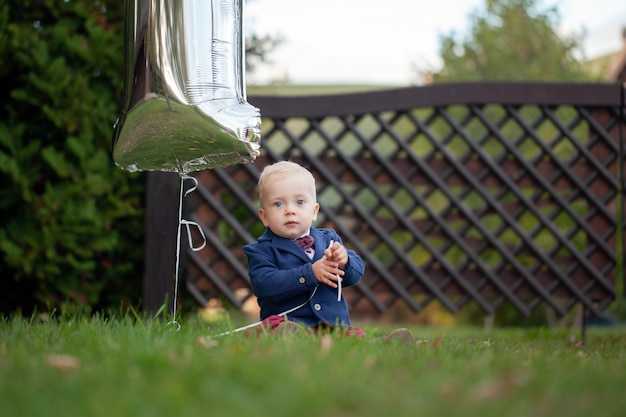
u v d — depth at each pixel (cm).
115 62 405
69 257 387
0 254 392
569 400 143
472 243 458
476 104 442
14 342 212
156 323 257
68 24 402
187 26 250
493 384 155
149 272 398
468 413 130
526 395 147
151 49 251
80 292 402
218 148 256
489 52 838
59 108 390
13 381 150
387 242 443
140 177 415
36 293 397
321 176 443
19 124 390
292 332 221
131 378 151
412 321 809
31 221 388
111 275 414
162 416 127
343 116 440
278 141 884
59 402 133
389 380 153
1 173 388
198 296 433
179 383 146
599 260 452
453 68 839
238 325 346
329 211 442
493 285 452
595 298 452
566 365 198
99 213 399
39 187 399
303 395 135
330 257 247
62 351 197
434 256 445
